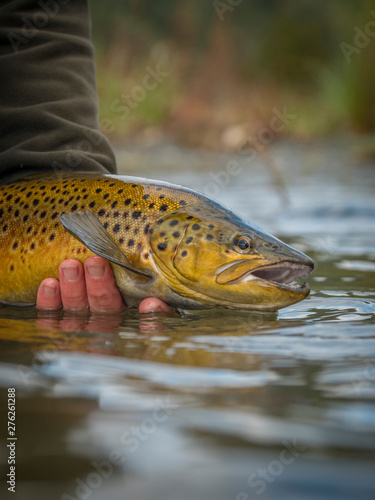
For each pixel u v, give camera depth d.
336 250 3.82
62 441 1.24
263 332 2.12
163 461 1.17
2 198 2.64
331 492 1.07
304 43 17.58
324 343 1.97
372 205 5.57
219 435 1.27
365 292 2.78
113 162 2.97
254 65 17.44
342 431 1.29
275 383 1.57
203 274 2.38
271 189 6.79
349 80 13.51
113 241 2.38
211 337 2.04
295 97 15.83
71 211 2.50
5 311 2.47
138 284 2.42
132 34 16.34
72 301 2.42
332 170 8.84
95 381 1.58
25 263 2.52
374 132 13.02
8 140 2.87
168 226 2.41
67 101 2.91
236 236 2.38
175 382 1.57
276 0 20.88
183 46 16.98
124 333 2.10
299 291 2.34
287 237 4.27
